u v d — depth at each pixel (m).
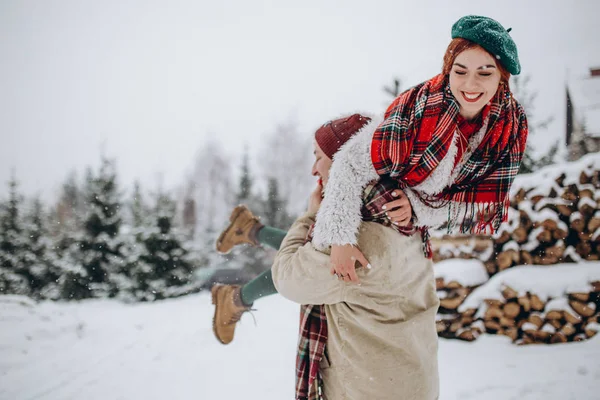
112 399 3.02
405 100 1.61
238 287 2.42
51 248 15.53
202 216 36.78
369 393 1.63
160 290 11.80
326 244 1.64
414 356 1.65
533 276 4.14
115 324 5.54
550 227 4.32
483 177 1.63
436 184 1.59
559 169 4.46
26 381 3.44
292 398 2.95
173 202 13.24
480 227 1.74
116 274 12.82
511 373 3.23
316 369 1.73
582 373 3.16
